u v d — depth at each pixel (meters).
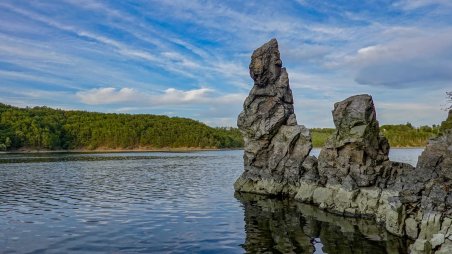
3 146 199.12
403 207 35.00
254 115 63.66
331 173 48.59
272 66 64.81
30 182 73.06
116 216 42.62
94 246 31.27
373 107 47.69
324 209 47.22
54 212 44.47
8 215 42.62
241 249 30.84
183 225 38.75
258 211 46.47
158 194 59.31
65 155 176.25
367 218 42.28
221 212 45.75
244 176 64.94
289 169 59.00
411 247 28.05
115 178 81.94
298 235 35.16
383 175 44.91
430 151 34.91
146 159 151.25
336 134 49.12
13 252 29.52
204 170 104.50
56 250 30.09
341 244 32.19
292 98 65.19
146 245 31.73
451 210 30.28
